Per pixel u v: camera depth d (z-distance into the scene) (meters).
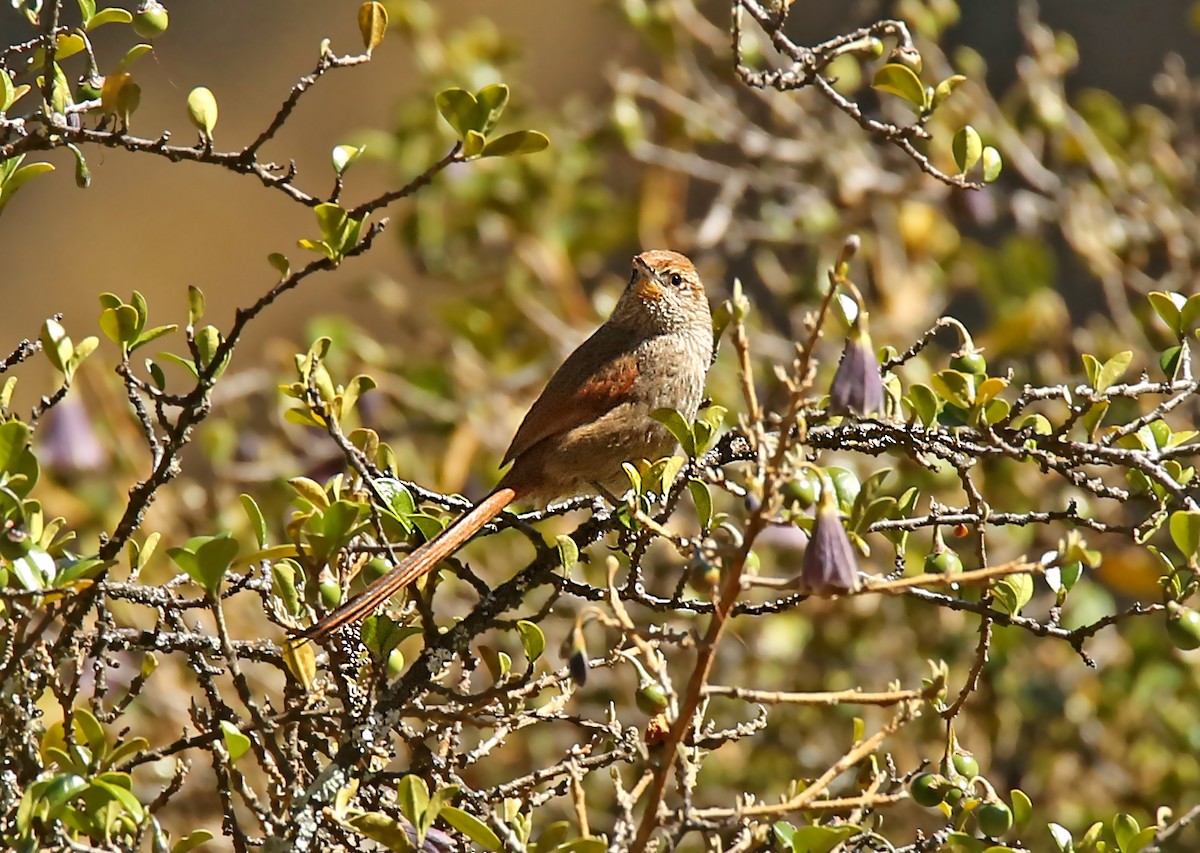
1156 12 20.64
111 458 11.62
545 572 7.50
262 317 23.48
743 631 12.39
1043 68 14.07
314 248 6.78
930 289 14.57
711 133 14.12
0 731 6.34
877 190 14.10
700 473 7.16
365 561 7.57
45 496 11.18
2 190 6.95
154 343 23.67
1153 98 20.41
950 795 6.65
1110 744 12.29
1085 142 14.00
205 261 24.50
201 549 6.03
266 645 7.10
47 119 6.65
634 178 17.97
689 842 11.17
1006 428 7.12
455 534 7.21
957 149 7.34
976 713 11.74
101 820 5.86
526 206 14.45
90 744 5.99
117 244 24.50
